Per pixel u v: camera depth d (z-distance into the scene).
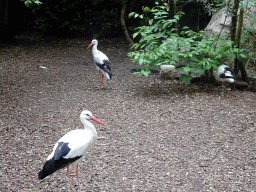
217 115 6.26
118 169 4.39
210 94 7.52
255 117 6.12
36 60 11.05
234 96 7.38
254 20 8.47
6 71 9.59
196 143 5.14
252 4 6.98
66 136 3.70
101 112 6.56
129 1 14.07
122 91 7.93
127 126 5.85
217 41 7.62
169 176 4.21
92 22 14.98
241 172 4.25
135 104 6.96
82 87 8.28
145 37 7.51
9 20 14.36
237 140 5.21
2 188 3.91
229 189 3.88
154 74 9.52
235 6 7.03
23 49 12.46
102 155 4.79
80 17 14.85
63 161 3.49
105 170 4.37
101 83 8.60
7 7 13.43
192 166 4.45
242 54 7.04
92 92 7.87
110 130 5.69
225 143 5.12
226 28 8.60
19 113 6.45
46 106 6.89
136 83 8.60
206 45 7.61
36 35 14.90
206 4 7.67
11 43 13.17
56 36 14.92
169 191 3.87
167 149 4.96
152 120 6.09
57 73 9.62
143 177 4.19
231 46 7.31
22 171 4.33
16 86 8.23
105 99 7.35
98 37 14.73
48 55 11.87
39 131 5.62
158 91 7.84
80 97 7.50
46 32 14.98
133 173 4.29
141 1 13.84
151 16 13.71
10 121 6.02
